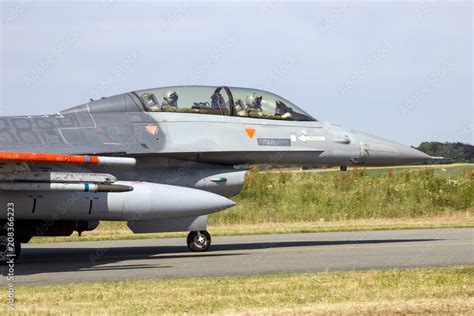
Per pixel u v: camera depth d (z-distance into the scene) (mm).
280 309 33562
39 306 35469
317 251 61188
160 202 57406
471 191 112375
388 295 37031
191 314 32844
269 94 66938
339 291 38375
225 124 63594
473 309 33719
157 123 61625
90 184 52844
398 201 111312
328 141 66875
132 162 50812
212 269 50188
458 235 75562
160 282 42906
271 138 64875
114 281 44562
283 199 111562
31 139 56250
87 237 78938
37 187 51469
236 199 111062
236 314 32531
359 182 122438
